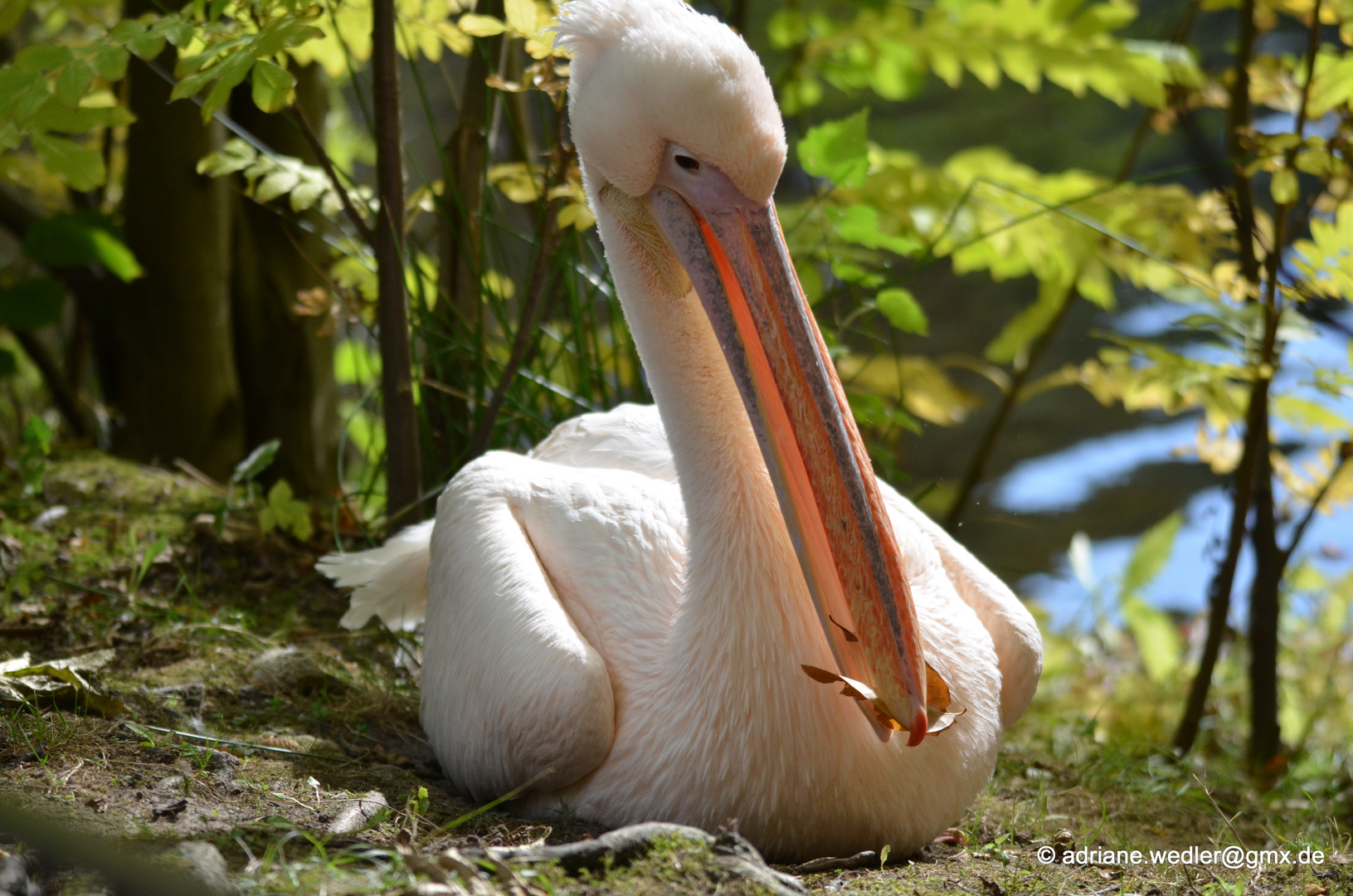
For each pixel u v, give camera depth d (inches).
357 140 648.4
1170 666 512.1
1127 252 428.1
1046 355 938.7
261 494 434.6
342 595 391.2
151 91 431.5
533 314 369.4
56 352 607.5
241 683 317.4
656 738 239.5
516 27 313.6
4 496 409.4
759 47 647.1
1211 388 393.1
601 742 240.4
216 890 184.5
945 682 242.7
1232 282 374.9
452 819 247.3
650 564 263.4
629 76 233.8
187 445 458.0
